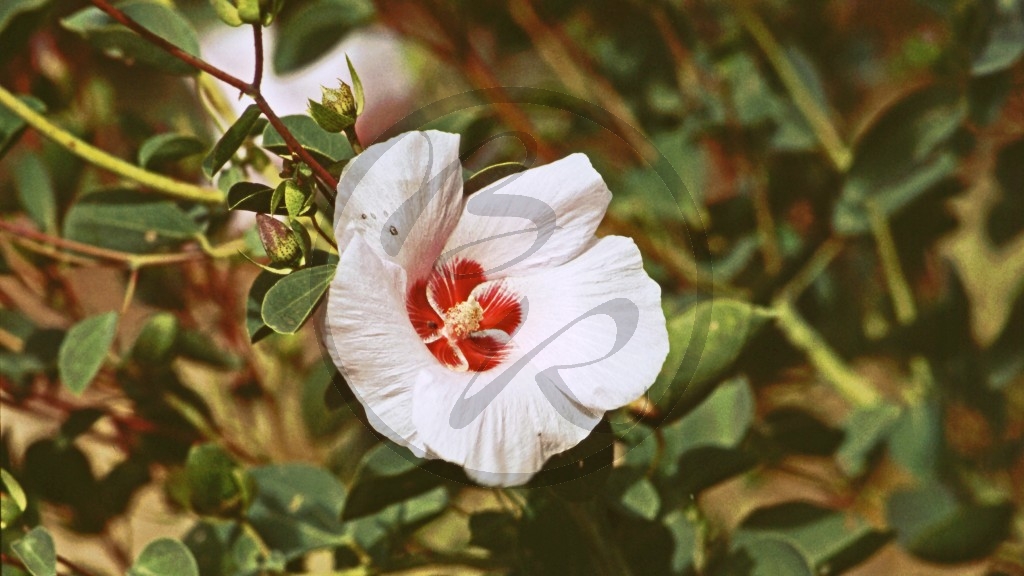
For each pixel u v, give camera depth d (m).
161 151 0.81
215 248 0.83
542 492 0.79
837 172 0.94
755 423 0.92
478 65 0.91
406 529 0.81
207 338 0.88
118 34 0.80
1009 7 0.87
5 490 0.82
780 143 0.93
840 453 0.91
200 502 0.80
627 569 0.79
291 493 0.83
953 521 0.88
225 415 0.92
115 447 0.88
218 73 0.72
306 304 0.71
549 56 0.94
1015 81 0.91
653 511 0.79
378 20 0.90
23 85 0.89
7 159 0.91
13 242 0.88
